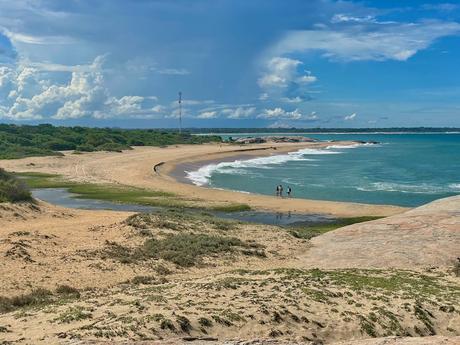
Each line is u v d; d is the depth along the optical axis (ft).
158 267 79.00
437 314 57.06
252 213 145.38
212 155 353.72
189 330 45.19
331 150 478.18
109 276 72.28
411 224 108.27
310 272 73.77
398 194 187.52
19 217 108.27
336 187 206.59
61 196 172.65
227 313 49.11
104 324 44.45
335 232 109.50
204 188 190.29
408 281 71.15
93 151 365.40
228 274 72.08
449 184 216.54
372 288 64.54
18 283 65.10
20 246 80.18
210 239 96.89
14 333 43.86
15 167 256.73
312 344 44.01
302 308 53.31
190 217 118.01
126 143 450.30
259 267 84.02
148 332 43.16
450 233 100.27
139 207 152.87
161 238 95.71
